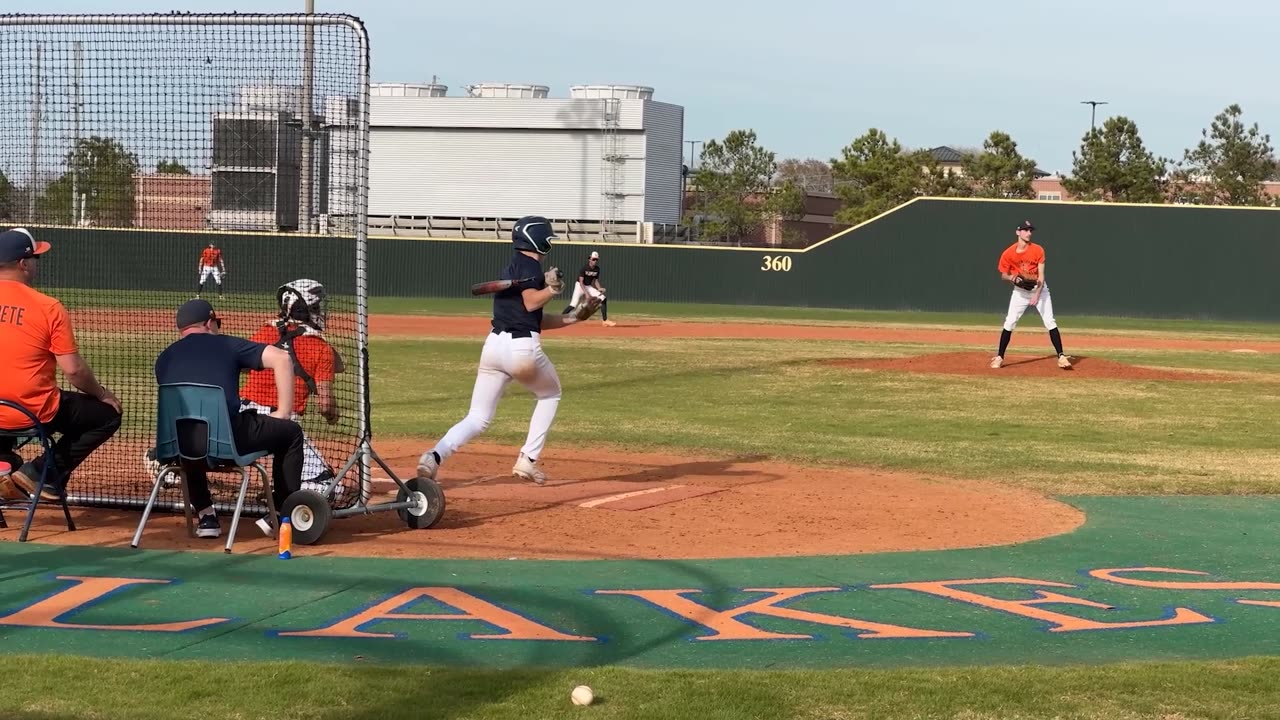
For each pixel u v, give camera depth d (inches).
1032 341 1174.3
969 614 251.1
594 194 2524.6
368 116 330.3
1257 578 287.4
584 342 1055.6
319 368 334.3
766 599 260.4
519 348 350.9
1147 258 1656.0
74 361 308.0
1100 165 2511.1
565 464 454.9
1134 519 361.1
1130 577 286.8
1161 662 218.8
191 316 307.6
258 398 351.9
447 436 346.0
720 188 2837.1
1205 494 404.5
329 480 343.0
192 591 258.8
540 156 2529.5
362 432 332.5
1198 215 1640.0
